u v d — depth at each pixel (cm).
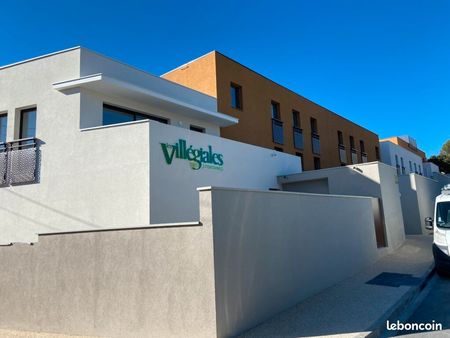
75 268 625
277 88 2152
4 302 678
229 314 543
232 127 1734
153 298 560
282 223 714
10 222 1066
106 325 586
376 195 1391
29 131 1120
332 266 882
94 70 1099
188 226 552
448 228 945
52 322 629
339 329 559
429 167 5159
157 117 1312
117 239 598
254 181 1409
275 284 662
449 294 793
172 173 995
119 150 962
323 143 2584
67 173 1013
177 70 1892
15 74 1150
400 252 1347
